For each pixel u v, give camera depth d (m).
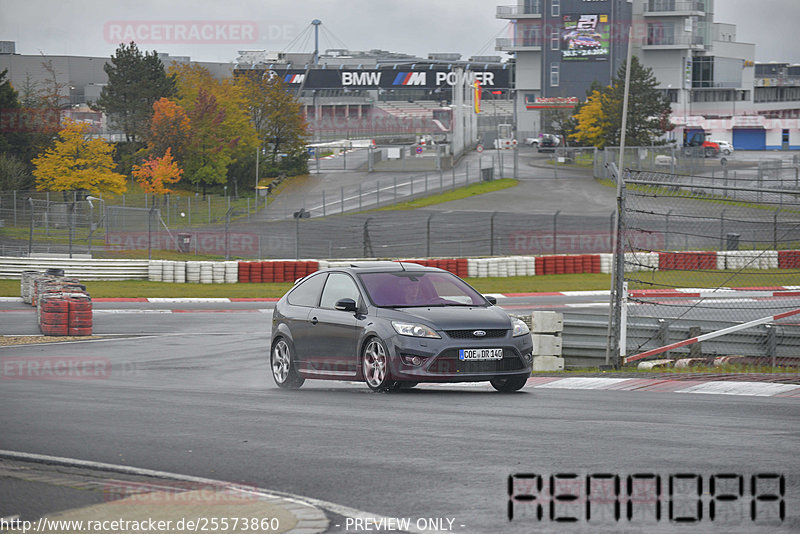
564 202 161.75
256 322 61.12
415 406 23.48
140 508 13.58
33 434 19.70
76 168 152.75
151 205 163.12
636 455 16.70
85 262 91.31
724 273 92.38
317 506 13.70
